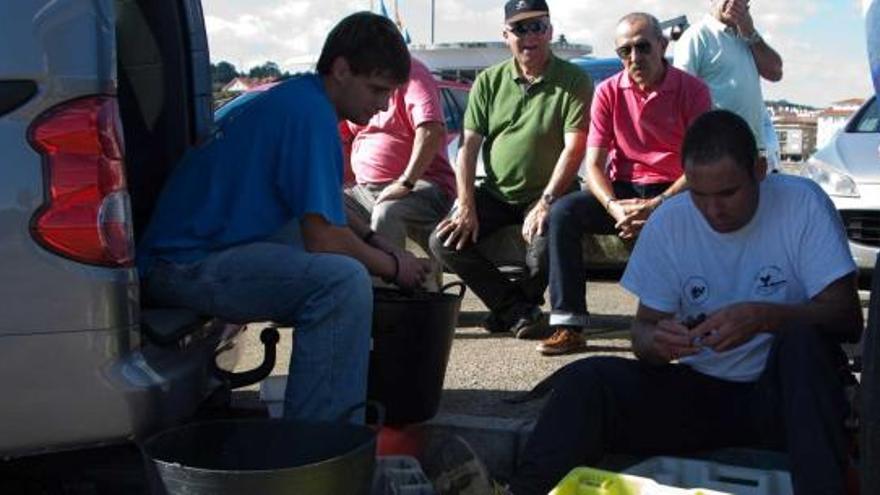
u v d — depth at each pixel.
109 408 3.01
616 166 5.65
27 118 2.93
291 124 3.62
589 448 3.46
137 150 4.19
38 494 3.54
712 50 6.27
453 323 3.96
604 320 6.28
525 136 5.80
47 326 2.96
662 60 5.49
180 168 3.84
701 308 3.58
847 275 3.39
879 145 7.46
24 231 2.93
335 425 3.11
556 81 5.74
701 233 3.55
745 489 3.28
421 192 5.93
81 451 3.44
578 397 3.44
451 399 4.54
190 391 3.39
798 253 3.46
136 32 4.18
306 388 3.51
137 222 4.17
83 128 2.98
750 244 3.50
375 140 6.21
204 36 4.50
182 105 4.29
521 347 5.56
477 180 7.38
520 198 5.88
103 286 3.01
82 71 2.99
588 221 5.43
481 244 5.95
